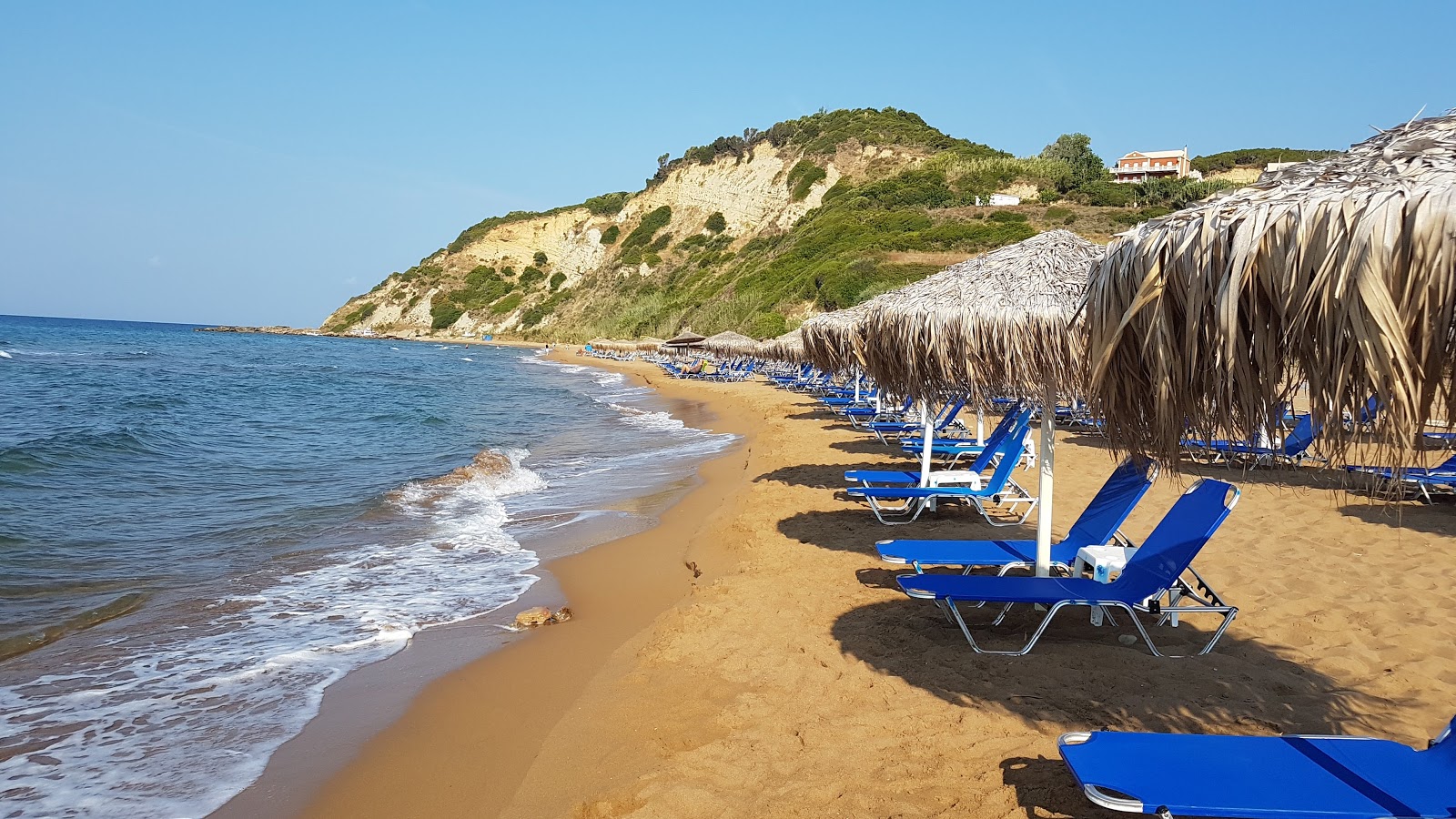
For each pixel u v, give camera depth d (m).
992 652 4.23
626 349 57.66
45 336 66.50
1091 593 4.16
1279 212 2.24
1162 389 2.68
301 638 5.05
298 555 6.94
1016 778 3.03
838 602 5.14
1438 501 7.33
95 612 5.42
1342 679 3.81
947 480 7.38
